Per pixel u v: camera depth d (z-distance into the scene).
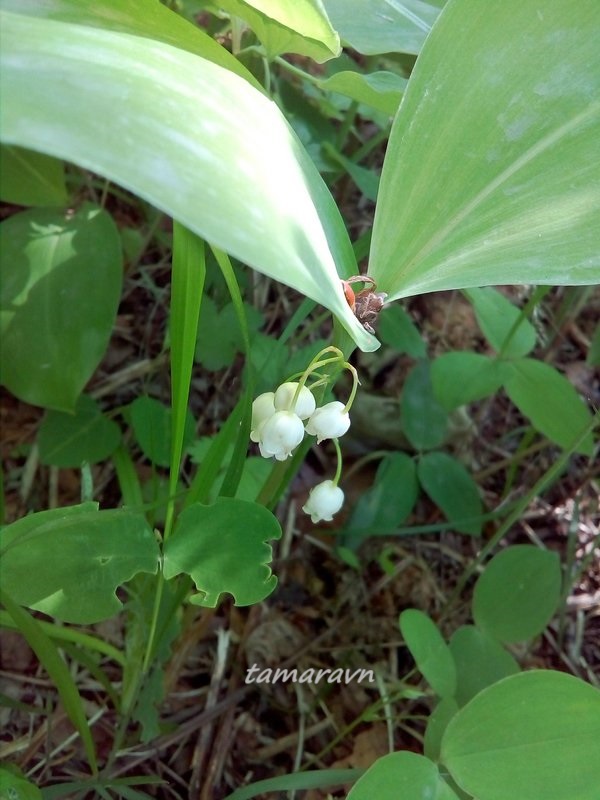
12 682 0.20
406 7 0.18
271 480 0.16
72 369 0.20
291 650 0.23
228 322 0.22
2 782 0.13
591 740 0.14
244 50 0.17
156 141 0.07
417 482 0.24
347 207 0.30
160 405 0.21
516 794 0.13
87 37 0.08
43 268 0.21
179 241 0.11
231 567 0.13
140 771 0.19
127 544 0.13
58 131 0.07
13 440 0.24
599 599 0.26
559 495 0.28
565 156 0.12
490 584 0.20
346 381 0.27
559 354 0.31
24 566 0.12
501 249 0.11
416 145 0.12
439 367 0.23
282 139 0.10
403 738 0.21
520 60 0.12
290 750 0.21
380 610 0.24
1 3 0.12
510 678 0.14
